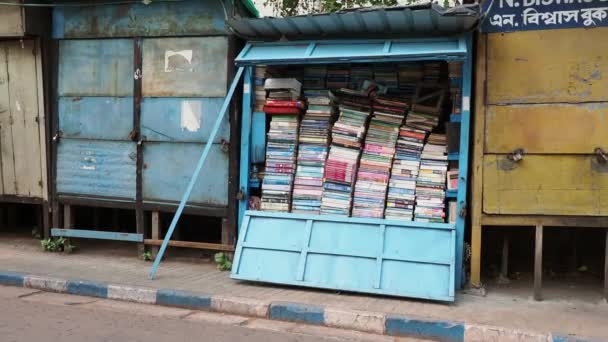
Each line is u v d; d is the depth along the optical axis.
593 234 6.23
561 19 4.85
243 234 5.53
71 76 6.47
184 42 6.05
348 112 5.61
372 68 5.96
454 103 5.24
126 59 6.25
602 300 5.00
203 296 4.88
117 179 6.34
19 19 6.30
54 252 6.70
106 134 6.36
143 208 6.25
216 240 7.25
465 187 5.12
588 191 4.84
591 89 4.80
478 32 5.05
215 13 5.91
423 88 5.80
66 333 4.12
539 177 4.93
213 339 4.07
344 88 5.97
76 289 5.31
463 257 5.25
